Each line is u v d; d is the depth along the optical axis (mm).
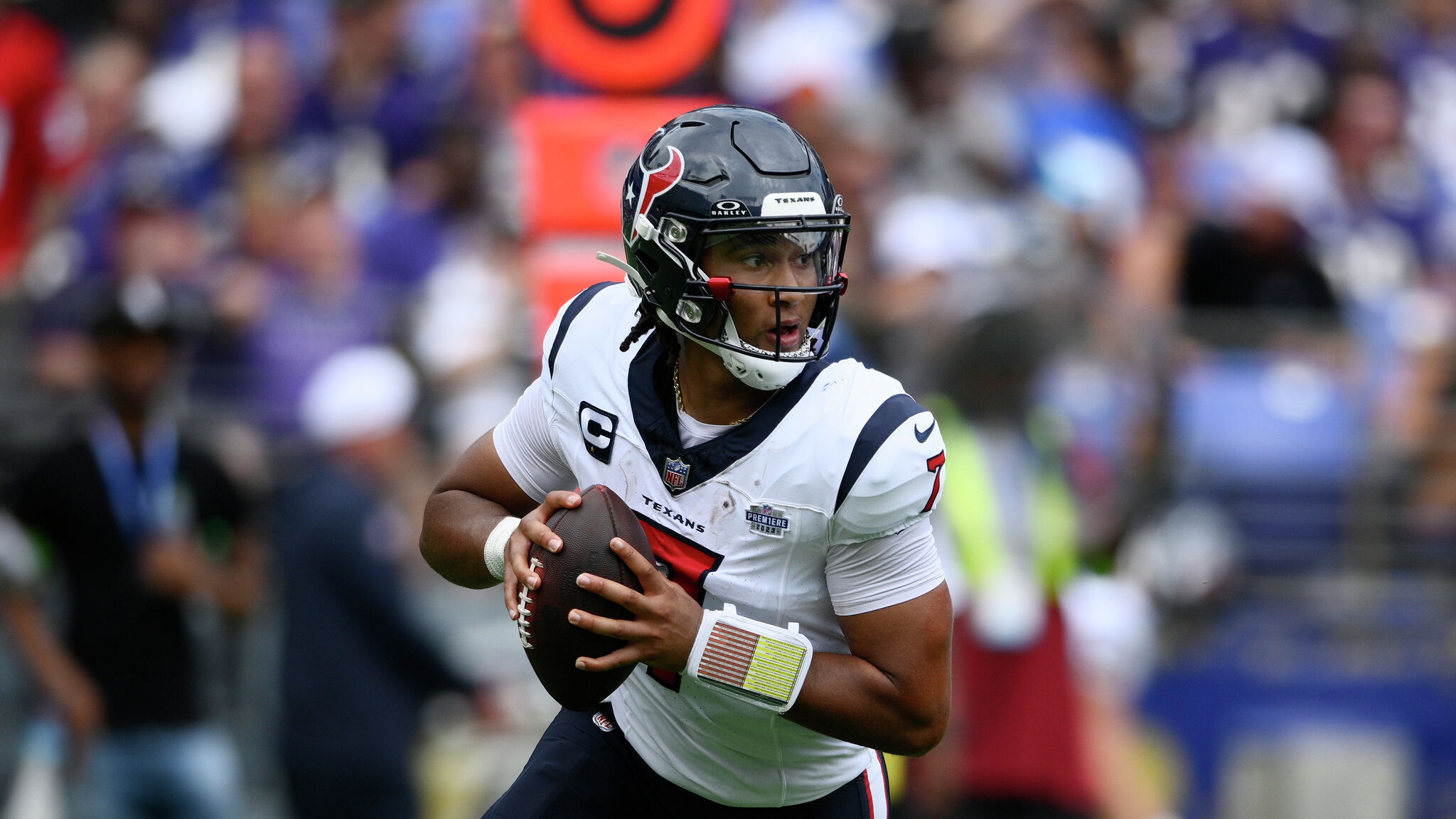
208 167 26109
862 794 10672
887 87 27406
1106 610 18547
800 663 9086
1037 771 15992
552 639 9016
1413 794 19547
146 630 18047
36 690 18062
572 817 10312
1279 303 23250
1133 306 20312
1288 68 29531
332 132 26781
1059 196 24266
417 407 19219
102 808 18062
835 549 9227
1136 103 27969
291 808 17547
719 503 9195
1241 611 19625
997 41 27688
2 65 26734
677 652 8883
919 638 9188
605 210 15047
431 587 19312
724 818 10383
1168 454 19672
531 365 19344
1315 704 19422
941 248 21578
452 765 19203
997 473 16328
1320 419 20062
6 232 26359
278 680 17672
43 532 18094
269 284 20562
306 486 17688
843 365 9328
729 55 22516
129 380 18016
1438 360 20438
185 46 29531
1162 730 19188
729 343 8930
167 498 18281
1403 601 19812
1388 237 27328
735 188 8805
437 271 23203
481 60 24641
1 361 19500
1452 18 32188
